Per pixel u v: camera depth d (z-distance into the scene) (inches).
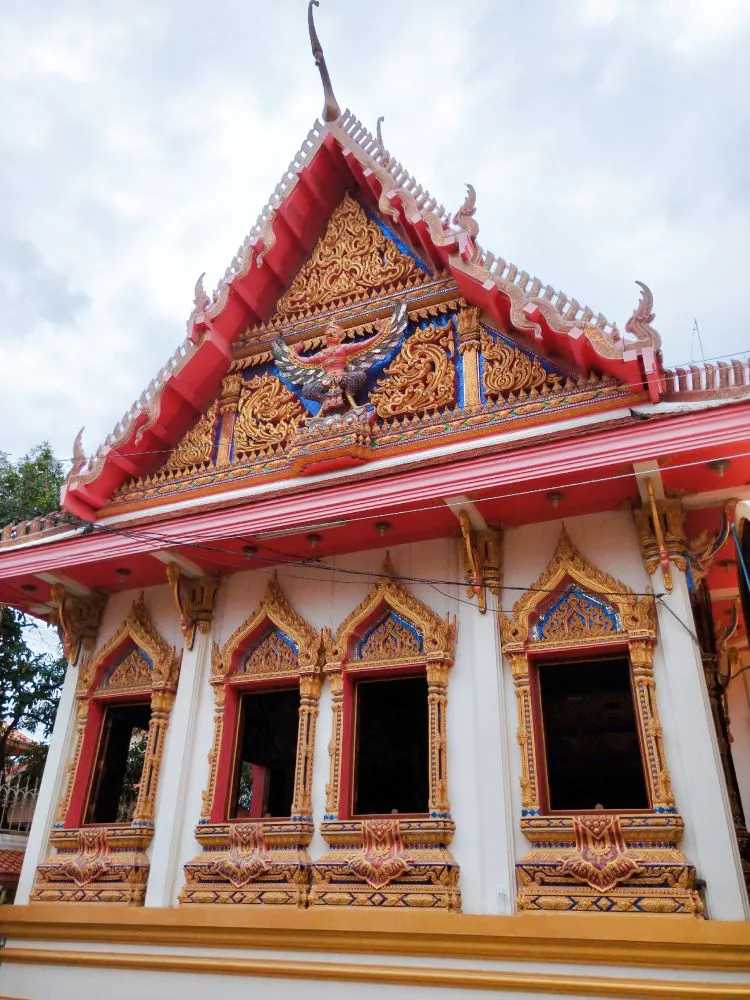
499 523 367.2
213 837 366.9
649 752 305.3
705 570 354.9
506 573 363.3
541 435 353.4
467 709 345.4
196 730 402.0
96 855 392.5
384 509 349.1
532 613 350.3
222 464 457.4
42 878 399.2
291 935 323.3
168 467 473.1
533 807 313.3
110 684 440.5
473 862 317.4
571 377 379.2
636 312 354.9
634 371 350.9
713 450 300.7
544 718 343.0
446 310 439.2
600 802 321.1
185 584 426.0
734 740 461.7
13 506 735.7
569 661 346.9
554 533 362.9
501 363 403.9
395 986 300.2
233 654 406.9
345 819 349.1
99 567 423.5
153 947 350.9
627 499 345.4
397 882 322.3
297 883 339.3
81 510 463.5
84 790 423.5
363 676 378.9
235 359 494.9
